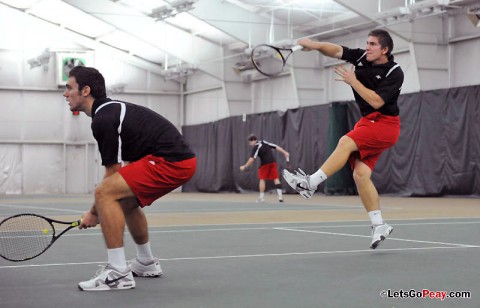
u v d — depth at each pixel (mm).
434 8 17938
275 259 5531
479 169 18281
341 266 5078
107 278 4117
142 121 4230
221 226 9148
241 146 27797
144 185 4203
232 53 29500
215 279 4508
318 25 24859
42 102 30922
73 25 30297
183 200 20172
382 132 5742
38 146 30906
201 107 31859
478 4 19172
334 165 5715
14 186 30531
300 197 22188
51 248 6379
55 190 31125
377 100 5602
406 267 4992
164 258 5633
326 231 8219
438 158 19344
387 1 20141
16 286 4270
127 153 4266
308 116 24000
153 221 10328
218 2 24281
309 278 4504
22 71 30641
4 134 30422
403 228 8508
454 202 16484
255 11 24734
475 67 20391
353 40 24656
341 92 25391
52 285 4312
